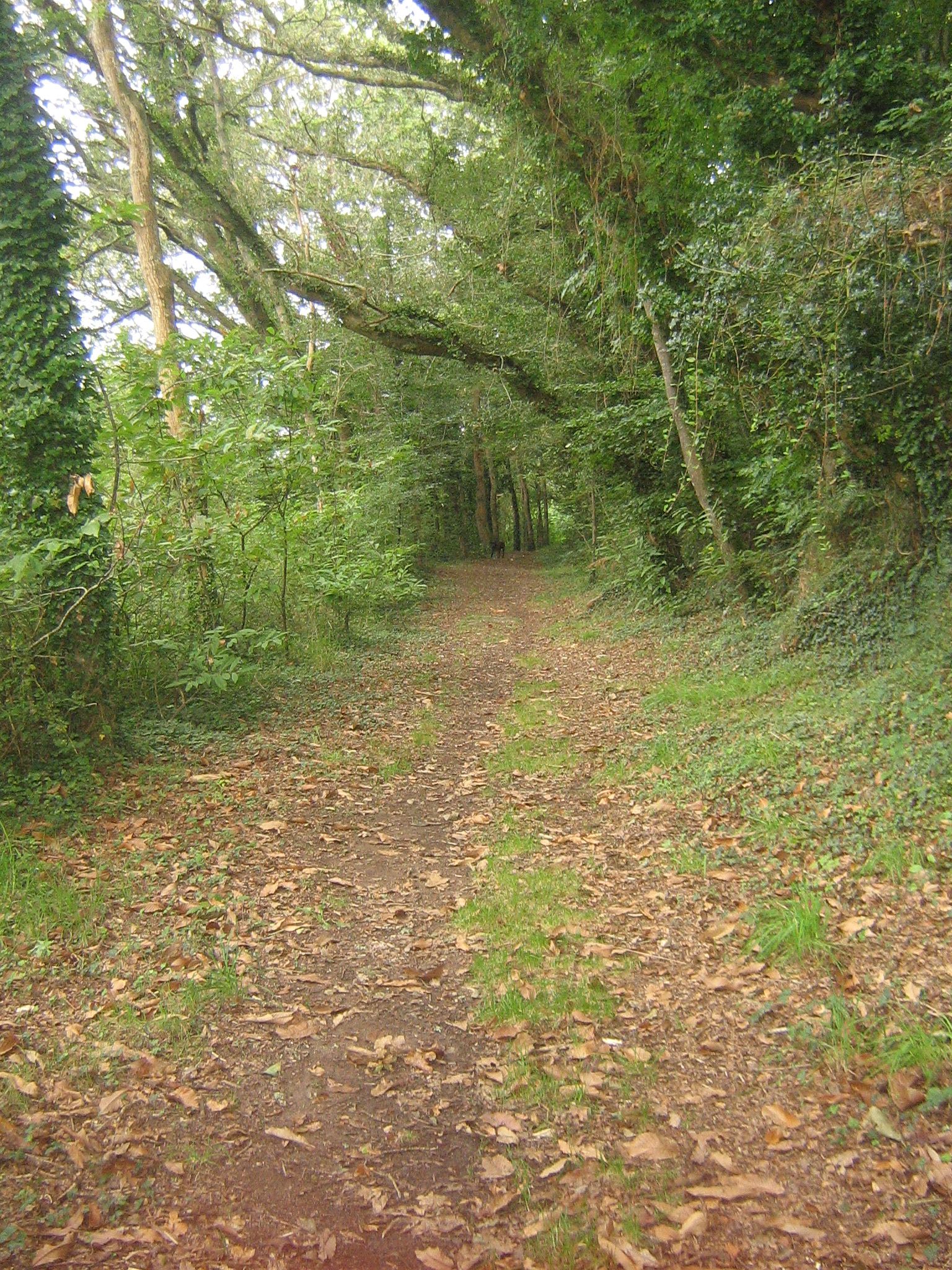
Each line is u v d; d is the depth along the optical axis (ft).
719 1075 13.08
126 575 30.01
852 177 23.77
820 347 26.58
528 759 30.07
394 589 55.67
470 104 52.19
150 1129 11.81
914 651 27.43
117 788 24.88
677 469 51.24
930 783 20.08
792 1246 9.84
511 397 66.49
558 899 19.27
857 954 15.57
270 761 28.66
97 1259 9.57
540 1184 11.15
